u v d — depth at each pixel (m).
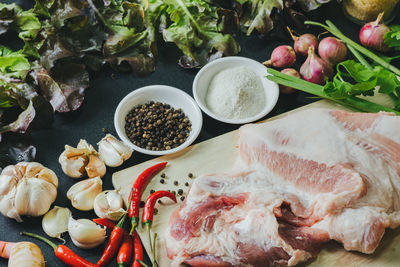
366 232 0.48
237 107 0.59
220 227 0.49
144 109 0.59
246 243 0.48
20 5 0.68
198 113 0.58
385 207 0.49
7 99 0.59
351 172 0.49
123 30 0.63
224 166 0.56
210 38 0.63
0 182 0.53
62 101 0.59
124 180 0.55
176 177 0.55
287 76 0.59
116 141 0.56
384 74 0.56
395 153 0.51
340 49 0.62
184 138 0.58
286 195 0.51
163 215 0.53
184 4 0.63
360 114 0.54
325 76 0.60
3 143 0.57
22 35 0.62
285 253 0.48
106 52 0.62
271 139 0.53
